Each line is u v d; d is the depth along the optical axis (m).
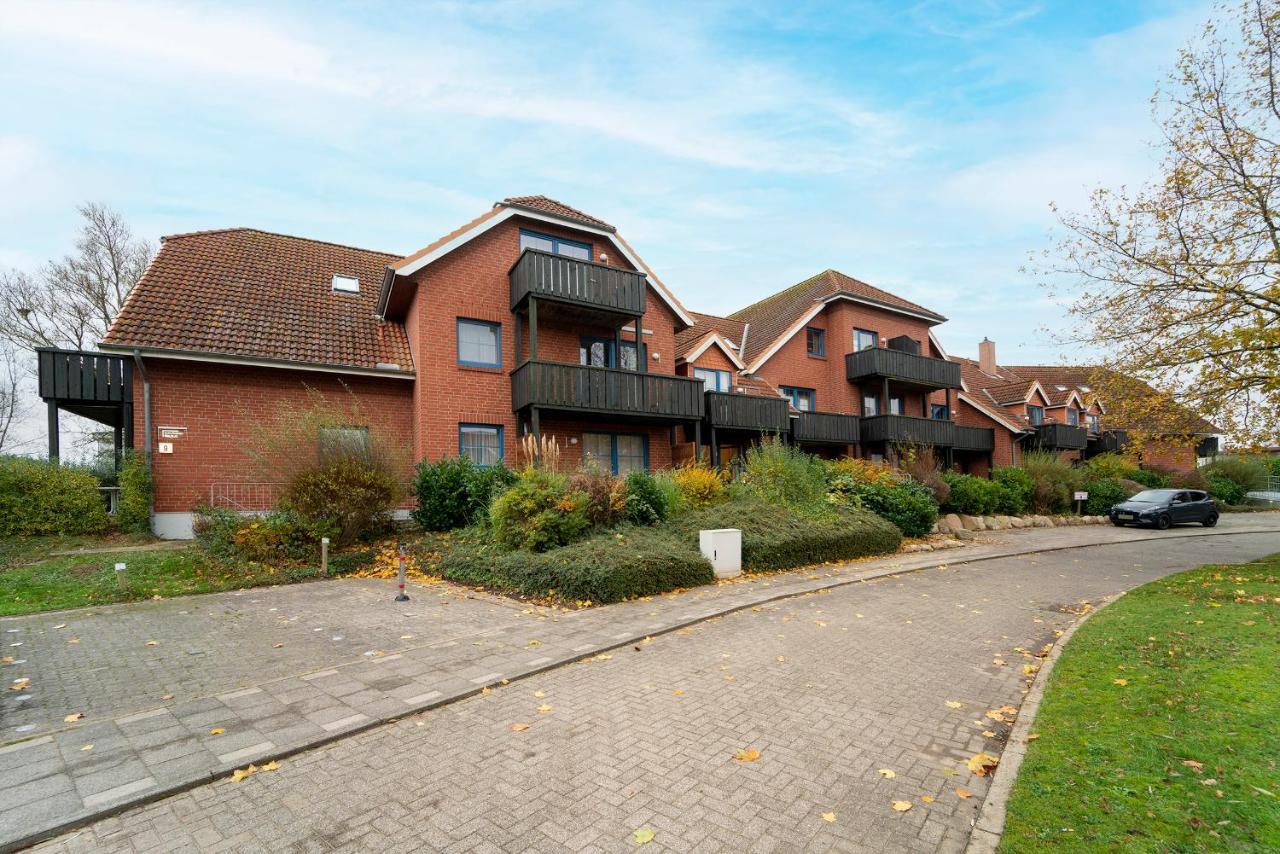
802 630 7.45
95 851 3.09
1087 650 6.16
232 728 4.47
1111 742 3.93
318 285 17.30
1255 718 4.05
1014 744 4.14
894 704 5.05
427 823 3.31
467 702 5.08
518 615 7.95
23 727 4.51
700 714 4.80
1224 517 29.12
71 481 11.75
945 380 27.17
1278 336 10.05
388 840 3.16
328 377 14.64
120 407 13.80
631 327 18.59
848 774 3.85
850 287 26.31
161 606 8.41
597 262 16.88
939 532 17.50
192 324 13.61
